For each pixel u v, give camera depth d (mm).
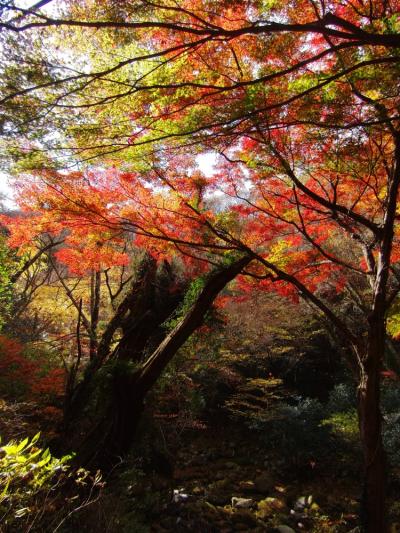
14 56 2129
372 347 3684
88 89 2500
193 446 8812
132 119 2965
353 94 3238
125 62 2062
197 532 5328
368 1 3084
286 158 4145
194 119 3049
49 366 7910
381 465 3592
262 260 4262
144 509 5305
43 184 4312
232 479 7441
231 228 4996
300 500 6652
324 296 9914
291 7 2963
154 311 7504
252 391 10078
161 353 5664
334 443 7805
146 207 4578
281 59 3252
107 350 6758
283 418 8266
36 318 11305
